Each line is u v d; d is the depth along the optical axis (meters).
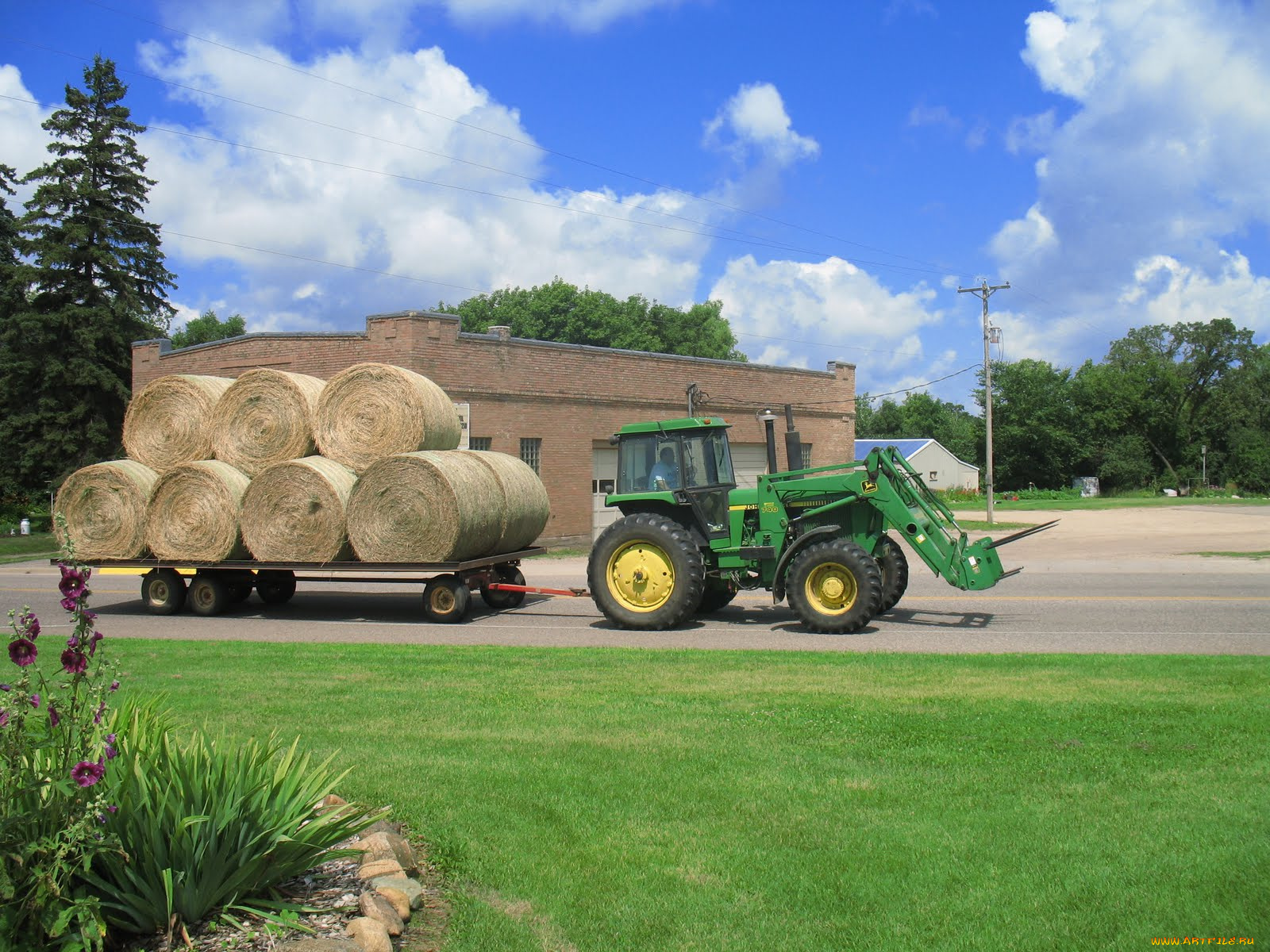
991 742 5.73
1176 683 7.38
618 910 3.72
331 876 3.96
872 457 11.61
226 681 8.00
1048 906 3.68
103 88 37.09
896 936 3.49
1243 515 38.22
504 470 14.15
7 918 3.09
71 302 36.00
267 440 13.69
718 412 26.25
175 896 3.40
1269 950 3.36
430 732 6.18
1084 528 30.72
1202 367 86.81
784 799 4.82
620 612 11.95
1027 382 75.56
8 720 3.29
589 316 58.62
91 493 14.02
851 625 10.95
